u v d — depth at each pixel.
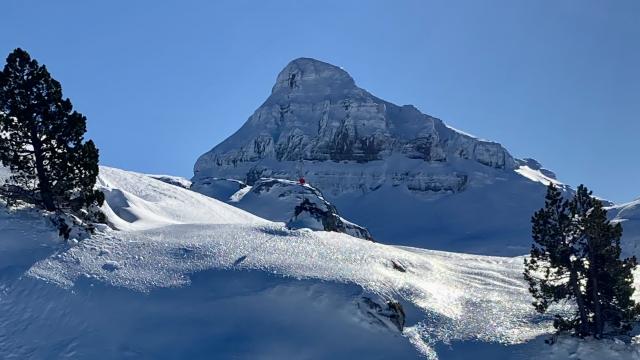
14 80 43.66
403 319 37.75
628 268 37.12
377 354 34.59
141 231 46.84
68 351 32.06
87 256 40.19
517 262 63.31
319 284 38.34
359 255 46.28
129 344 33.00
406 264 48.97
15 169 45.31
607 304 37.41
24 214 43.25
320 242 47.56
